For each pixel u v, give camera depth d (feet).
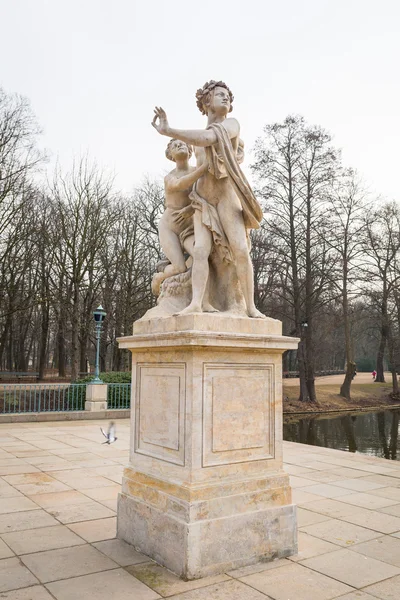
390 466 27.07
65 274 81.82
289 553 13.64
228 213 14.73
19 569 12.42
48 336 138.31
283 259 89.56
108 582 11.68
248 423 13.69
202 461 12.62
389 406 101.04
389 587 11.60
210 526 12.28
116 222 92.17
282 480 13.97
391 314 106.83
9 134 70.18
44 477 23.36
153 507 13.35
